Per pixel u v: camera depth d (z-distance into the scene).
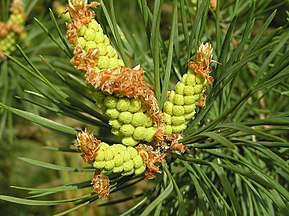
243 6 0.28
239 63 0.17
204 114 0.19
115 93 0.16
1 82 0.31
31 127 0.40
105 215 0.43
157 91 0.18
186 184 0.23
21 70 0.32
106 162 0.17
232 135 0.20
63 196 0.41
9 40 0.30
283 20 0.30
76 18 0.16
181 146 0.18
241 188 0.23
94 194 0.18
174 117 0.18
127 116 0.17
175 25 0.20
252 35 0.31
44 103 0.33
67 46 0.18
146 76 0.22
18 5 0.29
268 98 0.29
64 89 0.33
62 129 0.18
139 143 0.18
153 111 0.17
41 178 0.44
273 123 0.15
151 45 0.18
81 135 0.16
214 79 0.19
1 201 0.44
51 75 0.33
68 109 0.20
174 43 0.20
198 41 0.19
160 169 0.19
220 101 0.21
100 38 0.16
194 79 0.17
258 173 0.18
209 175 0.24
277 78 0.17
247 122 0.16
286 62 0.16
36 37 0.32
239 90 0.29
